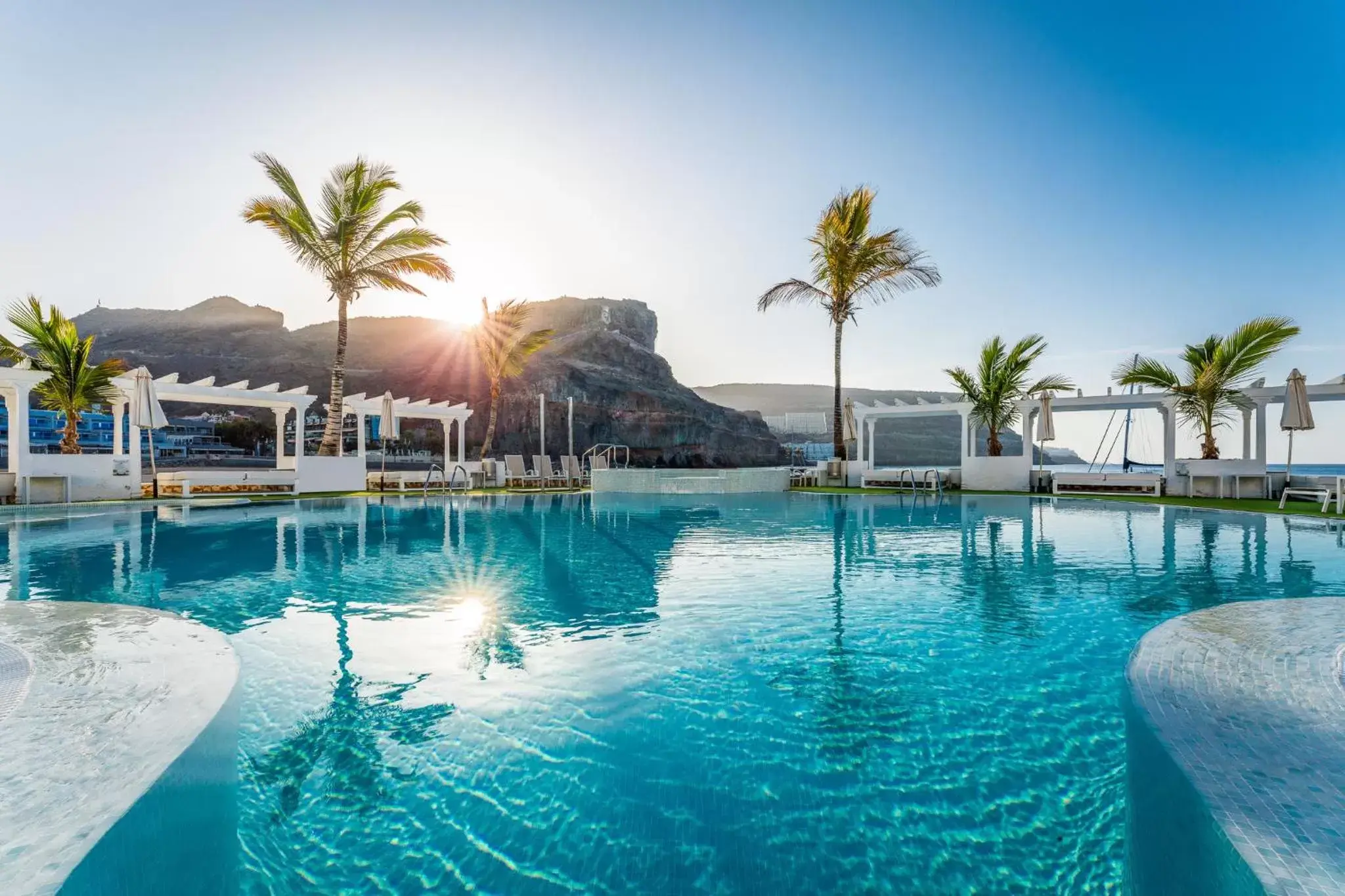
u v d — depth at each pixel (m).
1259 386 14.55
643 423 89.44
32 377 13.20
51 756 1.30
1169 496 14.75
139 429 14.52
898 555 6.88
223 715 1.58
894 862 1.73
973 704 2.77
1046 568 6.03
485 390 93.12
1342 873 1.02
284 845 1.80
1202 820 1.23
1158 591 4.99
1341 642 2.27
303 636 3.80
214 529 9.30
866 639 3.72
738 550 7.25
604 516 11.48
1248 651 2.16
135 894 1.12
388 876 1.67
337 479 17.50
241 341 127.25
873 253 17.27
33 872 0.93
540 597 4.88
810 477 19.34
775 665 3.28
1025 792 2.07
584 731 2.52
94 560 6.57
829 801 2.02
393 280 18.20
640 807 1.99
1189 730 1.53
